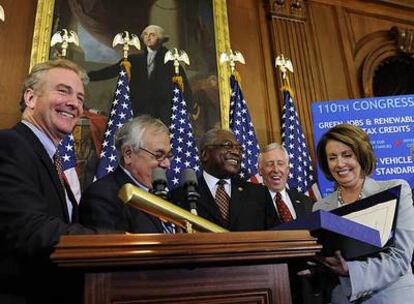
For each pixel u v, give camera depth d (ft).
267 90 16.31
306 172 14.42
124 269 2.92
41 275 3.84
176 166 13.21
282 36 17.37
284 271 3.35
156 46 15.35
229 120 14.51
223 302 3.11
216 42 16.01
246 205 8.38
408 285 5.32
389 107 14.06
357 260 5.16
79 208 5.48
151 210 3.46
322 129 13.92
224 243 3.04
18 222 3.54
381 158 13.62
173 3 16.20
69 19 14.58
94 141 13.38
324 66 17.62
